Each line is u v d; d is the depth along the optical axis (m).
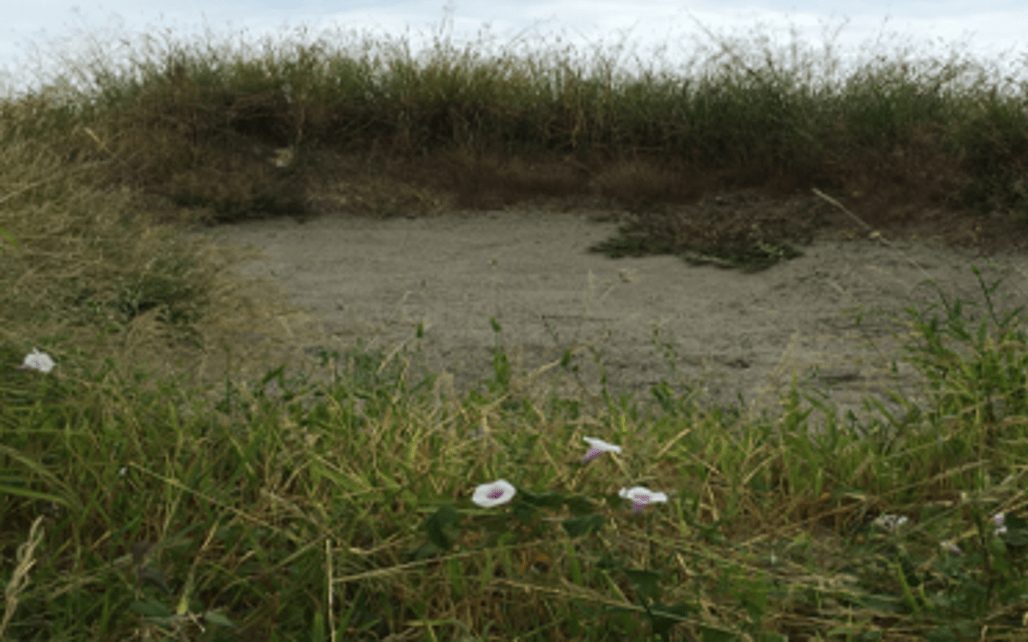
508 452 1.91
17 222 3.50
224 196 8.17
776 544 1.67
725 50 9.73
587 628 1.41
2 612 1.34
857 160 8.12
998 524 1.61
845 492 1.96
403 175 9.37
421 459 2.05
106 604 1.34
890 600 1.41
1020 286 5.49
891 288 5.63
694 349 4.30
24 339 2.32
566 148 9.99
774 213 7.87
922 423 2.45
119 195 6.46
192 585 1.36
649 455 1.93
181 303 4.07
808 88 9.18
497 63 10.41
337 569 1.48
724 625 1.29
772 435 2.49
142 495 1.76
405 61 10.41
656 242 7.26
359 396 2.49
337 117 9.79
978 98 7.92
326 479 1.92
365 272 6.49
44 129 8.07
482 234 7.89
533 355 4.11
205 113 9.45
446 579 1.50
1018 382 2.39
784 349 4.27
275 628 1.38
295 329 4.15
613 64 10.30
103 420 2.08
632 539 1.58
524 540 1.54
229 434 2.06
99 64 10.05
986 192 7.16
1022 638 1.29
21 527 1.75
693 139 9.48
